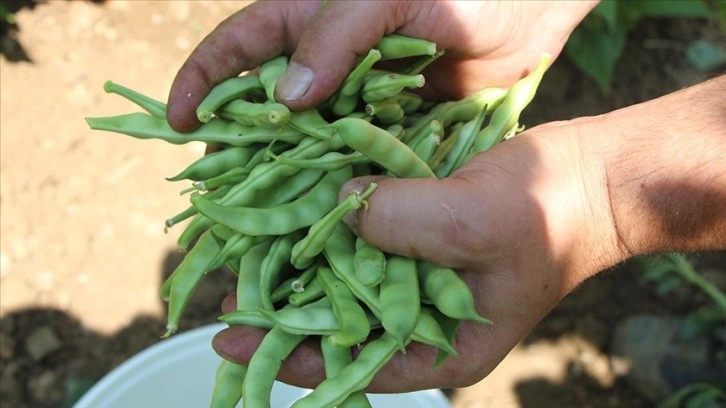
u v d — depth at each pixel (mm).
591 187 515
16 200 885
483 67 626
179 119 554
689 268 858
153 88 972
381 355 488
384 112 549
